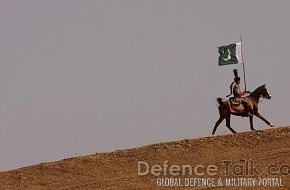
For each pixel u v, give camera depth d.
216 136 115.00
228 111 122.00
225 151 107.81
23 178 101.81
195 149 108.94
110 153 110.12
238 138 113.12
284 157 102.94
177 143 112.12
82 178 99.81
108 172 101.69
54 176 101.62
